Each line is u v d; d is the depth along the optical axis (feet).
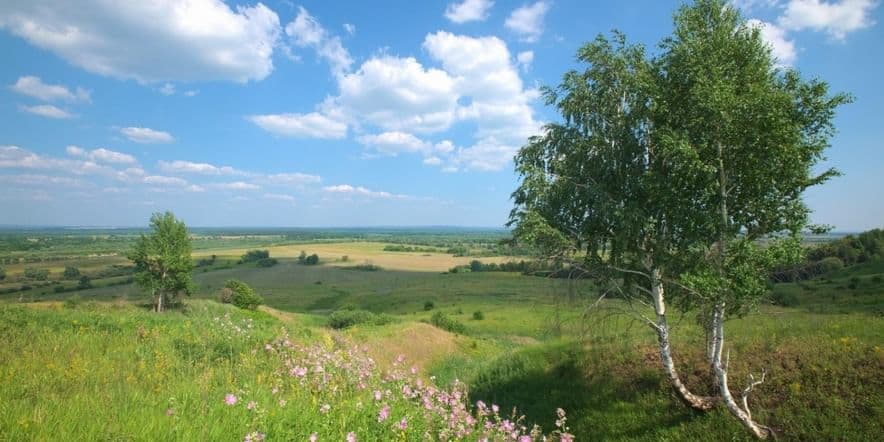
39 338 38.65
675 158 36.32
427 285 385.91
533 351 73.15
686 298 40.96
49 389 24.50
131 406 20.83
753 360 46.29
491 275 434.71
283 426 19.54
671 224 40.34
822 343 45.57
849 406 36.60
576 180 44.45
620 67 43.73
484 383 69.67
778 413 38.78
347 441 18.03
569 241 43.09
